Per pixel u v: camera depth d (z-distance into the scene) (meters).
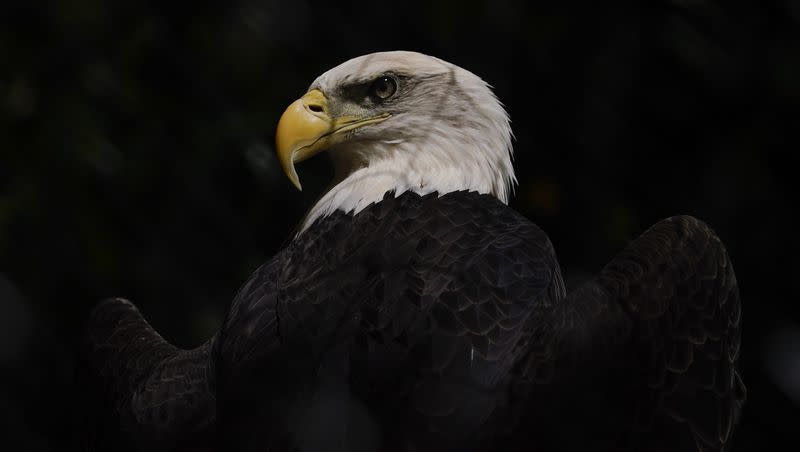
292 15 10.68
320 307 5.86
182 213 10.22
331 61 10.64
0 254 9.92
